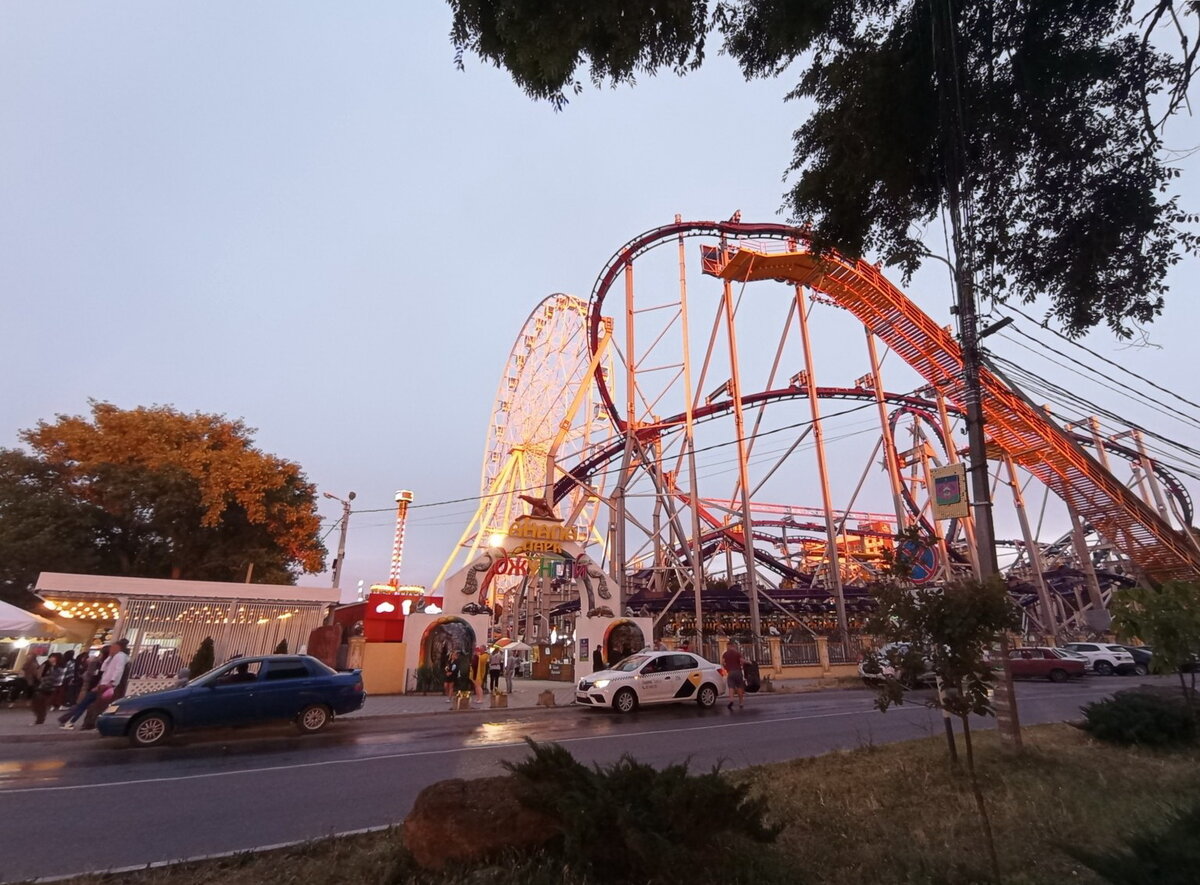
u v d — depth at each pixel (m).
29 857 6.57
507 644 35.72
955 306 10.35
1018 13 6.56
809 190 8.42
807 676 31.59
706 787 5.18
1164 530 31.81
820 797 7.66
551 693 21.19
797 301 38.16
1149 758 9.55
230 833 7.35
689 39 6.54
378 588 39.97
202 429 29.83
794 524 55.66
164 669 20.56
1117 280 6.94
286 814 8.13
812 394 37.09
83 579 20.14
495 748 12.84
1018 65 6.70
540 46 5.94
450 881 4.98
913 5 7.01
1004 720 9.76
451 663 23.27
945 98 7.04
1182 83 6.02
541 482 51.06
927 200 8.25
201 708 14.12
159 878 5.64
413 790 9.38
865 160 7.78
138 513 26.80
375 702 21.80
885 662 7.02
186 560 28.39
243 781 10.02
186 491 26.73
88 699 15.71
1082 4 6.25
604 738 13.93
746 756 11.48
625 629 28.33
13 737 14.42
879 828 6.41
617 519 35.94
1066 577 47.78
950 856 5.54
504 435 58.38
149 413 29.20
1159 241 6.66
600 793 5.06
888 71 7.32
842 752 10.59
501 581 48.44
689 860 4.82
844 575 51.38
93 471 26.81
